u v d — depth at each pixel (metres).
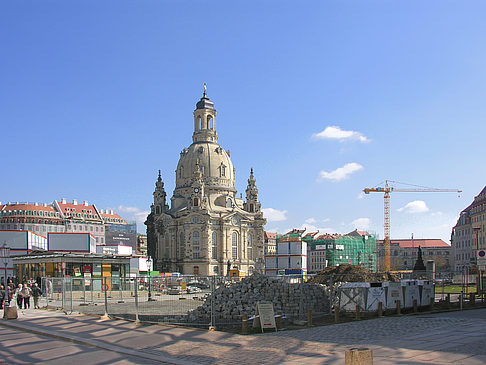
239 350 27.03
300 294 39.41
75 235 105.88
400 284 43.91
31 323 39.16
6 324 39.03
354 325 35.59
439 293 70.81
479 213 166.75
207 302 43.06
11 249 95.62
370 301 41.34
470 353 23.58
